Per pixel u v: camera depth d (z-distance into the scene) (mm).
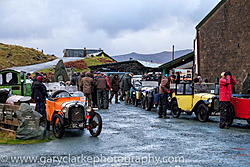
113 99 25078
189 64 34250
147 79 19625
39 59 90312
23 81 15836
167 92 13055
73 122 8773
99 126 8578
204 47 24953
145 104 16500
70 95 9969
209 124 11180
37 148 7137
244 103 9953
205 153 6438
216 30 23469
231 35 21859
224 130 9727
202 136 8594
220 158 5973
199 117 12070
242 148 6953
